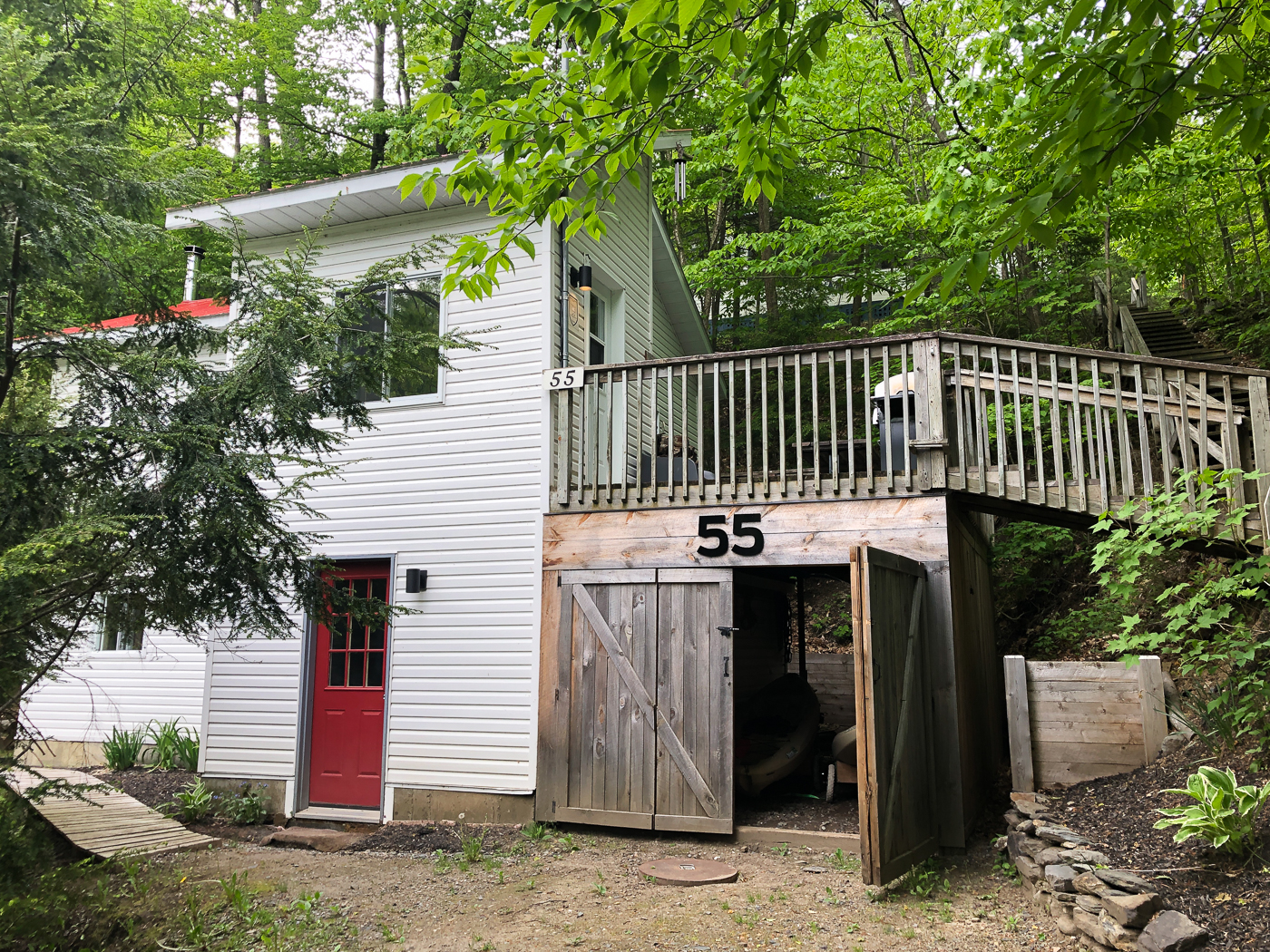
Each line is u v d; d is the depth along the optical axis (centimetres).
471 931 517
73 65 873
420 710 828
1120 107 325
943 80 1202
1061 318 1417
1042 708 645
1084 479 653
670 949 474
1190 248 1507
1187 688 677
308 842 767
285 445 706
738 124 488
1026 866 548
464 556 839
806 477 772
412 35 2030
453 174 510
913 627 638
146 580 600
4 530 557
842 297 2109
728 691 713
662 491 770
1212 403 616
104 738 1144
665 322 1314
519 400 847
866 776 539
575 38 411
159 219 827
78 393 655
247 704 898
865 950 460
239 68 1869
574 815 746
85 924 561
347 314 706
